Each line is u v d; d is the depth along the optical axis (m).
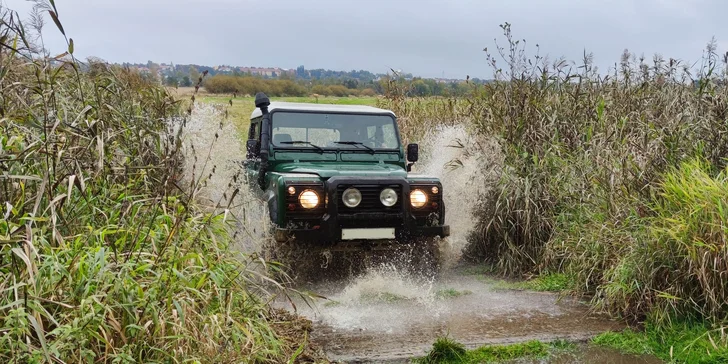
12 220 3.27
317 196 5.84
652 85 8.03
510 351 4.39
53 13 3.39
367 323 5.04
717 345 4.18
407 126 10.77
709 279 4.51
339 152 6.97
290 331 4.69
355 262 6.45
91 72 5.26
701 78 6.93
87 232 3.61
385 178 6.02
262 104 6.71
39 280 2.82
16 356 2.69
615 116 7.40
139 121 4.95
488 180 7.16
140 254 3.42
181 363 3.12
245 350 3.62
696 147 5.87
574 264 6.10
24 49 3.89
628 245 5.31
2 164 3.31
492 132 7.64
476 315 5.27
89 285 3.02
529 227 6.70
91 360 2.84
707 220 4.66
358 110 7.23
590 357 4.34
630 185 5.67
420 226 6.10
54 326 3.01
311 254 6.11
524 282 6.38
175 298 3.28
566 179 6.72
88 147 3.75
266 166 6.70
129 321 3.14
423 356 4.32
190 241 3.75
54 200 3.14
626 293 4.99
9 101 4.10
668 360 4.21
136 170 4.39
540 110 7.59
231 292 3.67
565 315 5.24
